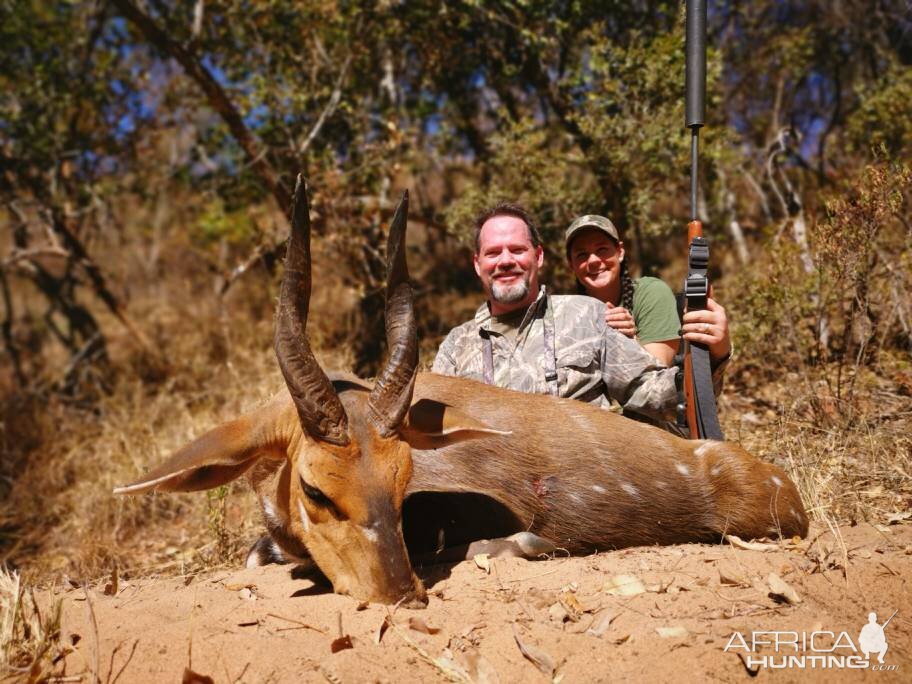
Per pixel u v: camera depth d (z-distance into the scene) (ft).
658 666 3.53
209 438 4.35
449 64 10.72
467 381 5.14
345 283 10.75
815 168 11.19
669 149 8.94
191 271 16.89
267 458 4.56
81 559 7.01
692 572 4.30
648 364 5.45
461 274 12.80
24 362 16.72
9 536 8.43
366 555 4.00
